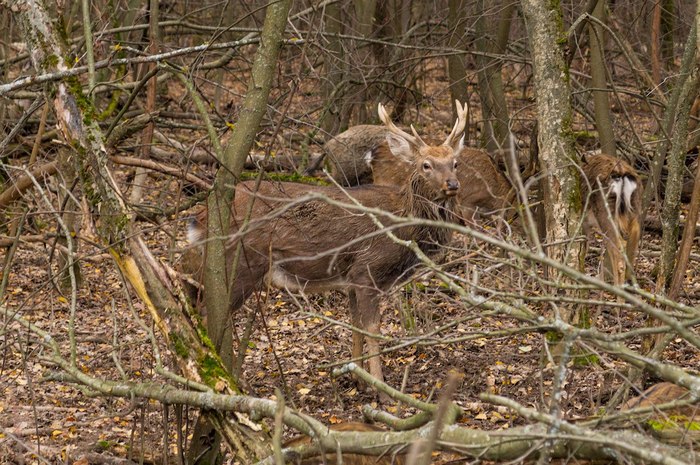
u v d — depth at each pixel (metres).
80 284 13.87
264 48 7.69
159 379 9.43
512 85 21.64
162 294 6.97
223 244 7.39
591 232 13.82
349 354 11.32
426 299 10.83
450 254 11.28
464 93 17.36
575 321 9.14
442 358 10.73
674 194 9.34
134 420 7.41
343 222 10.27
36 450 7.86
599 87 14.00
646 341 8.98
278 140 15.46
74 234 7.82
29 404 9.62
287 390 7.92
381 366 10.57
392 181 14.73
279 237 10.10
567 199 9.52
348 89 18.38
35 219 12.99
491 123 16.64
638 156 15.44
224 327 7.34
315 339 11.93
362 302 10.35
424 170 10.71
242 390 7.64
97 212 7.30
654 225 16.03
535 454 5.20
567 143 9.60
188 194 16.59
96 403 9.69
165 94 21.03
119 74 10.09
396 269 10.54
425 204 10.68
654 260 14.70
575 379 9.16
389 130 11.59
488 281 11.41
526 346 10.97
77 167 7.35
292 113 16.41
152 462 7.80
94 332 11.85
